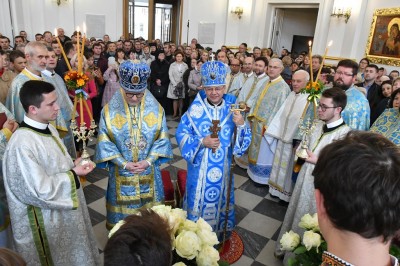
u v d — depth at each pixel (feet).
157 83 20.17
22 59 10.28
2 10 25.27
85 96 5.65
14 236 5.13
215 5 31.65
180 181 9.04
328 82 12.67
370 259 1.73
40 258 5.27
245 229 9.00
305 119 9.26
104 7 30.14
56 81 9.55
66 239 5.52
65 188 5.19
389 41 20.86
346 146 1.78
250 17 30.14
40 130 5.19
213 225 7.41
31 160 4.80
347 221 1.68
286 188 10.26
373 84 14.38
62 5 28.25
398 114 7.31
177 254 3.20
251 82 13.67
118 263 1.98
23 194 4.89
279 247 7.63
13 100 8.07
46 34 23.35
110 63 18.28
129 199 7.16
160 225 2.34
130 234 2.11
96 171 12.15
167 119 20.15
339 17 24.31
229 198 7.21
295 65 20.02
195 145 6.76
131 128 6.90
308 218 3.76
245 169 13.35
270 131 10.69
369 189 1.59
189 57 22.40
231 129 7.11
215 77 6.51
